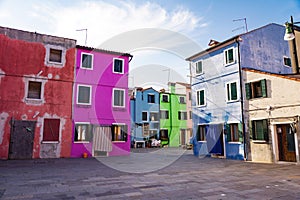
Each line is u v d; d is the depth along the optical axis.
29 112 13.85
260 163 11.88
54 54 15.27
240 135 13.77
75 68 15.60
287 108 11.62
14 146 13.23
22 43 14.31
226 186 6.23
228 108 14.84
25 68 14.14
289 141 11.61
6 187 6.01
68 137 14.59
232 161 12.94
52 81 14.77
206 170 9.30
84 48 16.08
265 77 12.80
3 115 13.24
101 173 8.39
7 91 13.51
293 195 5.28
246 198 5.02
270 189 5.88
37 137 13.82
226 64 15.29
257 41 15.33
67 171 8.85
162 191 5.63
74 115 14.98
